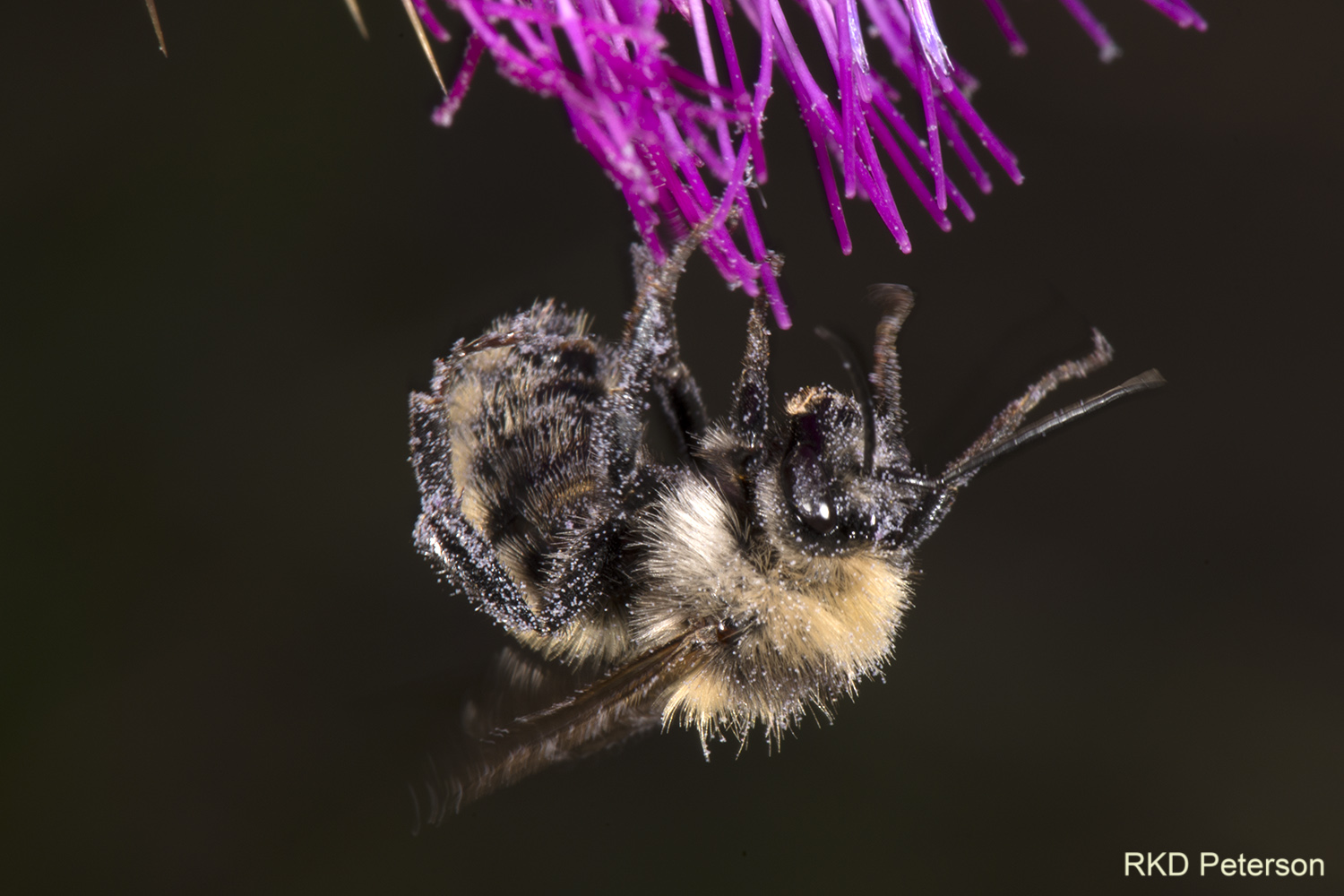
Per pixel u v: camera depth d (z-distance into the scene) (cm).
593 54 10
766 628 11
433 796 11
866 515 11
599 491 11
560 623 11
